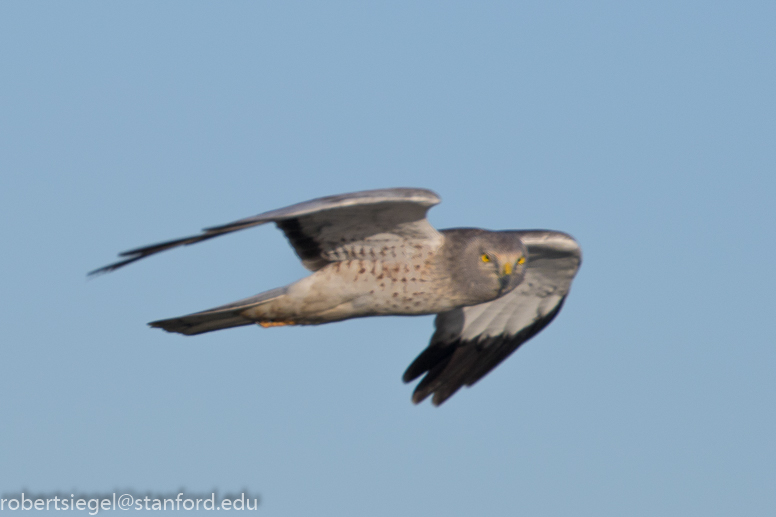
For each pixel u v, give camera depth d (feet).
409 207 38.50
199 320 42.34
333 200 35.81
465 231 42.19
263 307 41.78
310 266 41.65
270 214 34.86
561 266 49.21
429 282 41.32
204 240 32.96
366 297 41.57
